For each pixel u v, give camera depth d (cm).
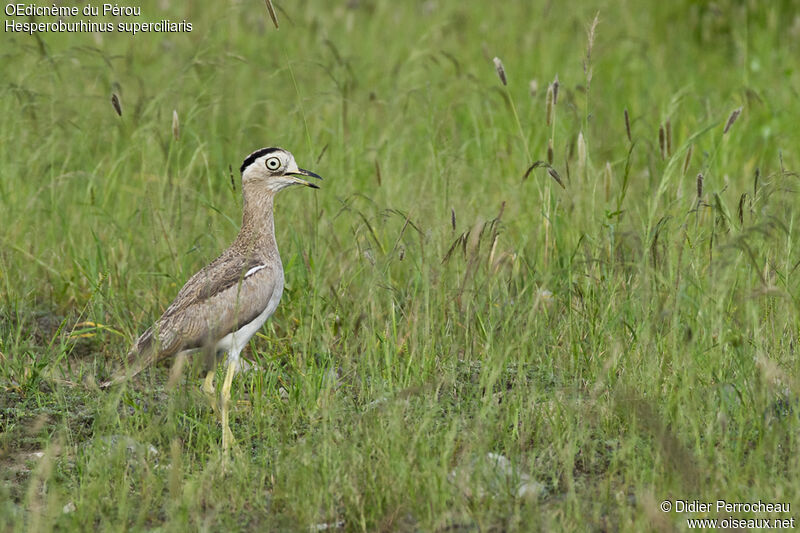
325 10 2561
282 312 1352
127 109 1753
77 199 1619
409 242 1378
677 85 2150
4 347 1227
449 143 1585
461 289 1200
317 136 1738
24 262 1488
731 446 952
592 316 1206
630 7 2591
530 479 912
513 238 1494
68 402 1147
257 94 2012
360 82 2122
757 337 1059
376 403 1044
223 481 937
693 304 1130
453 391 1099
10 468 1002
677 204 1433
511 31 2427
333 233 1415
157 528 866
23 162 1650
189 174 1548
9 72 1959
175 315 1139
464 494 890
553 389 1088
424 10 2617
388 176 1566
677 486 881
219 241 1400
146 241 1509
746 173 1759
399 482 886
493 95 2061
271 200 1202
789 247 1155
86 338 1339
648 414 959
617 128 1978
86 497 900
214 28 2223
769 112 1995
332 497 892
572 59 2241
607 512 863
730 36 2419
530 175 1652
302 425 1076
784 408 1034
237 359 1154
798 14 2370
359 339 1190
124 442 948
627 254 1297
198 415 1138
